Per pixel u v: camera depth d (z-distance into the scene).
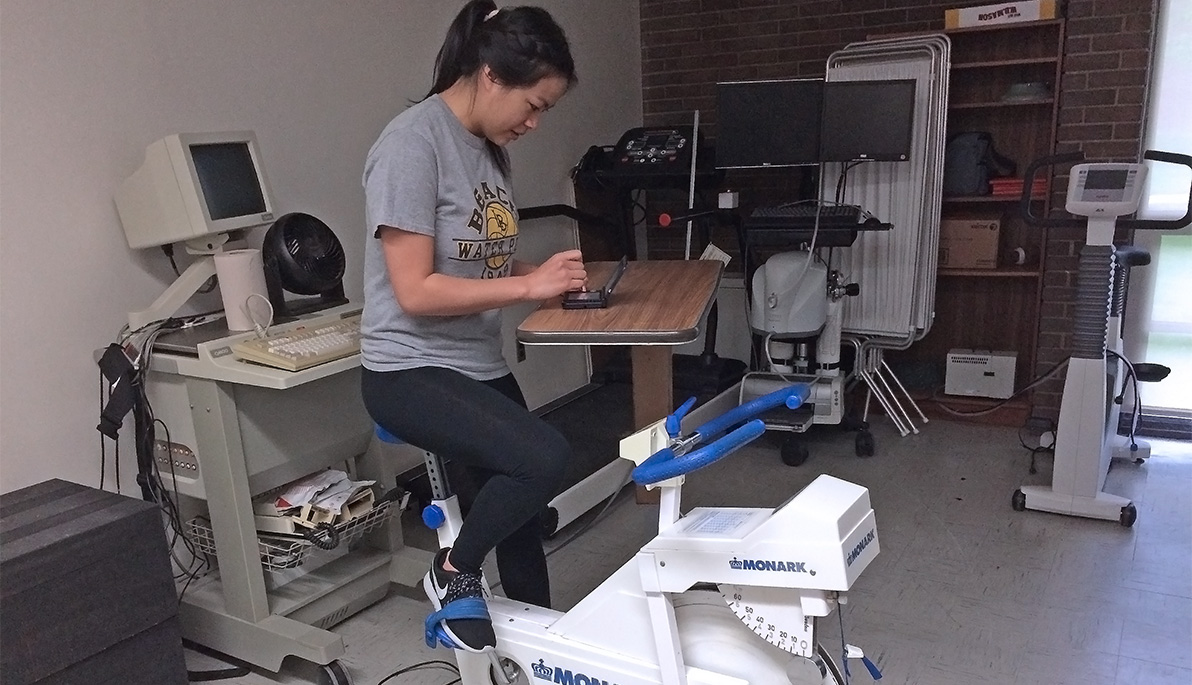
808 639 1.39
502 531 1.61
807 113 3.57
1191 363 4.55
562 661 1.66
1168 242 5.57
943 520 3.04
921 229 3.73
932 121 3.65
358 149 3.22
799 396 1.39
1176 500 3.11
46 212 2.29
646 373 3.06
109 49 2.39
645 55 4.92
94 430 2.46
